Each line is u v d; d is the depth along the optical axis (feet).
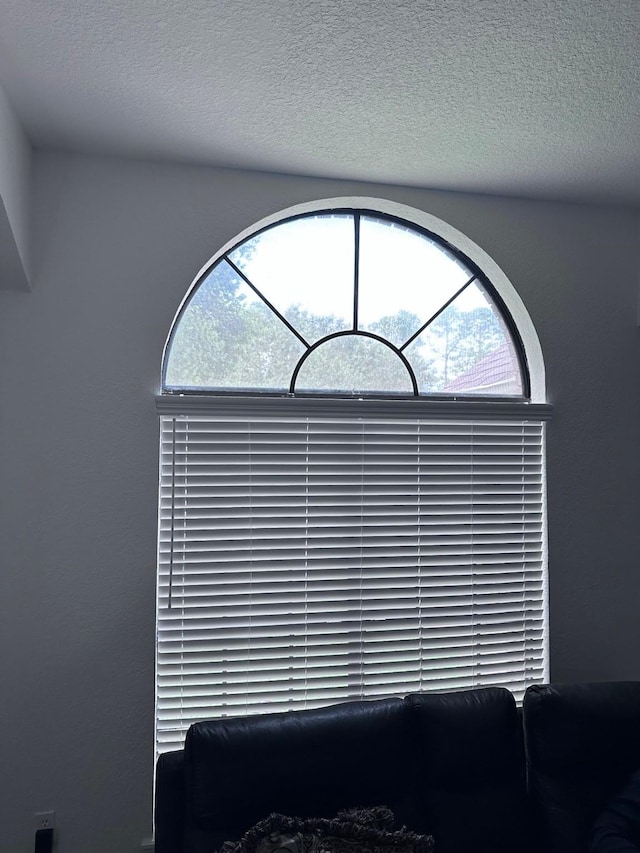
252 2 4.67
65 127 6.58
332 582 7.93
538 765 6.68
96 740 6.98
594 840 6.06
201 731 5.91
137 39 5.11
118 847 6.98
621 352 8.78
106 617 7.07
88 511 7.07
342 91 5.89
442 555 8.29
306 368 8.18
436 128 6.60
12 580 6.86
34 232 7.01
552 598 8.46
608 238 8.79
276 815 5.52
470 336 8.75
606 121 6.43
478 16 4.83
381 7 4.74
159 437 7.33
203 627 7.53
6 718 6.79
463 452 8.41
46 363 7.02
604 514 8.70
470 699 6.76
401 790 6.19
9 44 5.16
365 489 8.08
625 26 4.94
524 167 7.54
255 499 7.73
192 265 7.45
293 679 7.77
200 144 6.97
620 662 8.67
